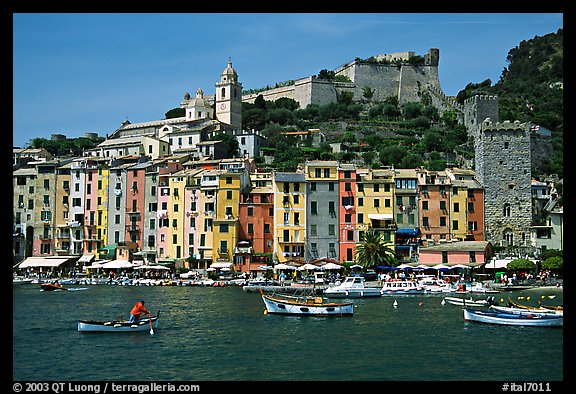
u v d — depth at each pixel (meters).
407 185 142.62
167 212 149.88
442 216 141.88
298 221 141.50
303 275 132.38
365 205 141.75
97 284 133.50
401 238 140.62
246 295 108.88
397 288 110.88
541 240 139.25
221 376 51.06
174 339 65.94
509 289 114.50
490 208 144.00
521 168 145.25
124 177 155.62
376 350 60.50
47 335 68.19
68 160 165.00
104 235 155.62
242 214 143.12
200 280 131.88
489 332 70.38
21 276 145.38
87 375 51.81
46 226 159.12
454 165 190.25
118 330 69.75
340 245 141.00
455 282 120.38
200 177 148.25
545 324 73.00
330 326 74.56
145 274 142.12
